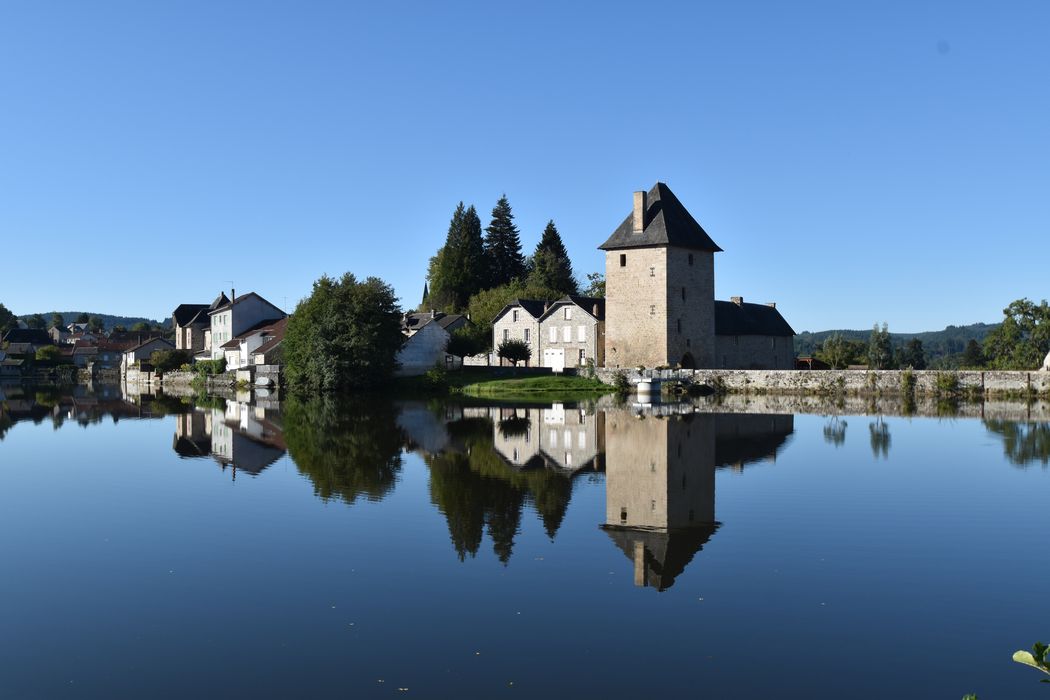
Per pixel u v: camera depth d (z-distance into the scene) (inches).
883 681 415.2
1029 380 2085.4
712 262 2743.6
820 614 500.4
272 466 1033.5
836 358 3636.8
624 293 2637.8
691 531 689.0
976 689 406.3
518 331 3206.2
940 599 523.8
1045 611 502.0
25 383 4414.4
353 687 413.7
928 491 848.9
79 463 1078.4
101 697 406.6
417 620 496.7
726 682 415.5
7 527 722.2
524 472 975.0
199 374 3474.4
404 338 2709.2
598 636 471.2
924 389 2188.7
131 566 606.9
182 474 978.7
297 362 2672.2
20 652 459.5
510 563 603.8
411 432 1400.1
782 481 909.2
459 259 4271.7
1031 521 716.0
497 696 403.2
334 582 565.6
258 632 482.0
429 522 725.3
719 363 2901.1
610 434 1350.9
